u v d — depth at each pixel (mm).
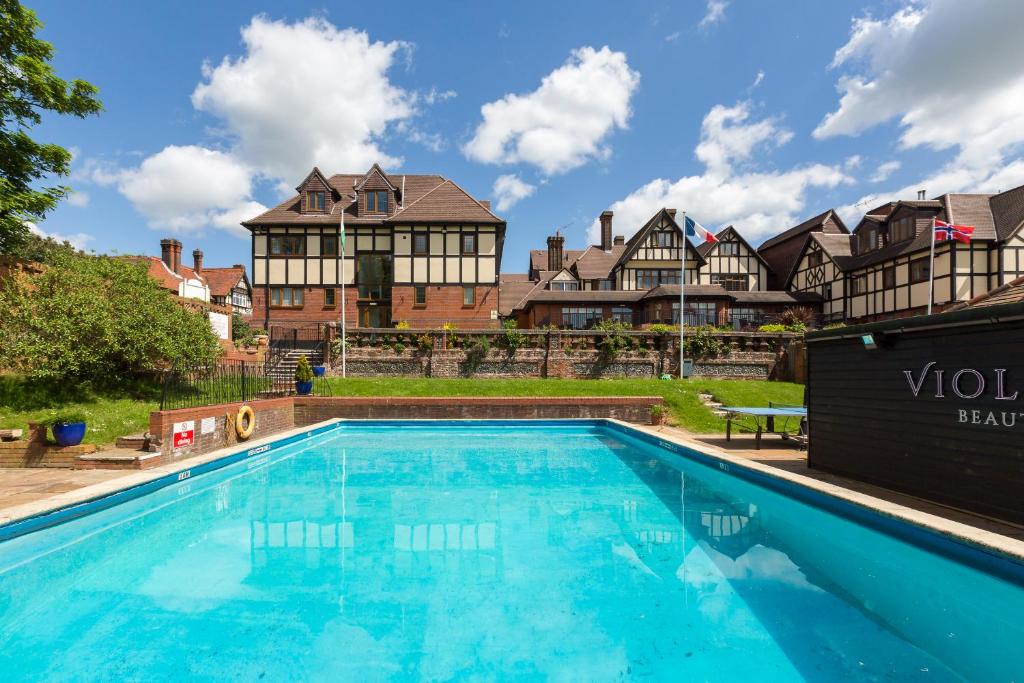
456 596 3848
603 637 3271
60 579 4152
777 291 36531
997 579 3885
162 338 10156
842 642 3203
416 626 3406
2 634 3303
